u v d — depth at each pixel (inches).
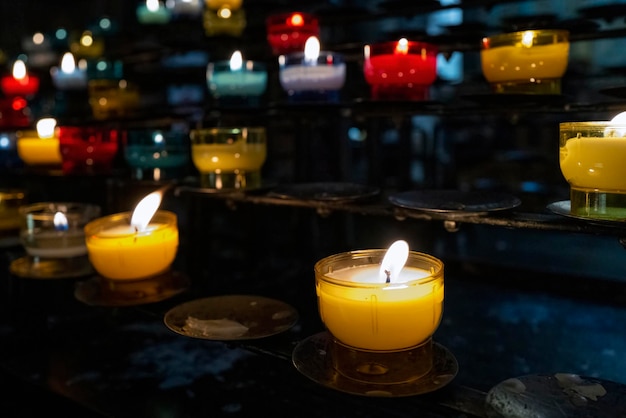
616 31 22.5
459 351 23.3
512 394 17.4
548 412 16.8
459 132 45.0
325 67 23.1
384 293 17.0
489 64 21.6
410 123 34.2
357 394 17.0
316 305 25.7
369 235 33.8
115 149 27.9
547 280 27.8
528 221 18.5
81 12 52.1
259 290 26.9
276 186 24.2
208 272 30.6
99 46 36.7
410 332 17.3
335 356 18.1
